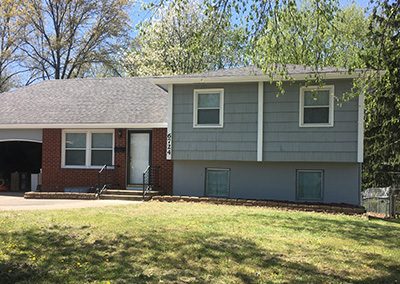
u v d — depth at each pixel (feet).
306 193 49.26
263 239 26.84
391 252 25.14
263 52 31.89
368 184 76.59
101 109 59.77
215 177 52.24
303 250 24.59
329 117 46.75
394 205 49.52
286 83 47.85
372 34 27.68
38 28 116.37
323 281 19.27
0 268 19.62
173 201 47.73
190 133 51.08
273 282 18.85
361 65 31.68
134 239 25.36
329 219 36.63
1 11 105.29
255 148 48.80
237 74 48.70
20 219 31.32
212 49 30.55
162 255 22.36
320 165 48.65
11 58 116.57
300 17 29.89
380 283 19.42
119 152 56.59
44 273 19.20
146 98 61.82
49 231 27.14
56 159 58.49
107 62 119.55
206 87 50.62
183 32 97.45
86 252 22.56
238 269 20.52
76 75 125.18
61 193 51.70
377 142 72.74
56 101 63.77
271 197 49.96
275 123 48.24
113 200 49.26
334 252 24.54
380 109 53.47
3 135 60.44
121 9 116.47
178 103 51.60
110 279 18.57
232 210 39.47
